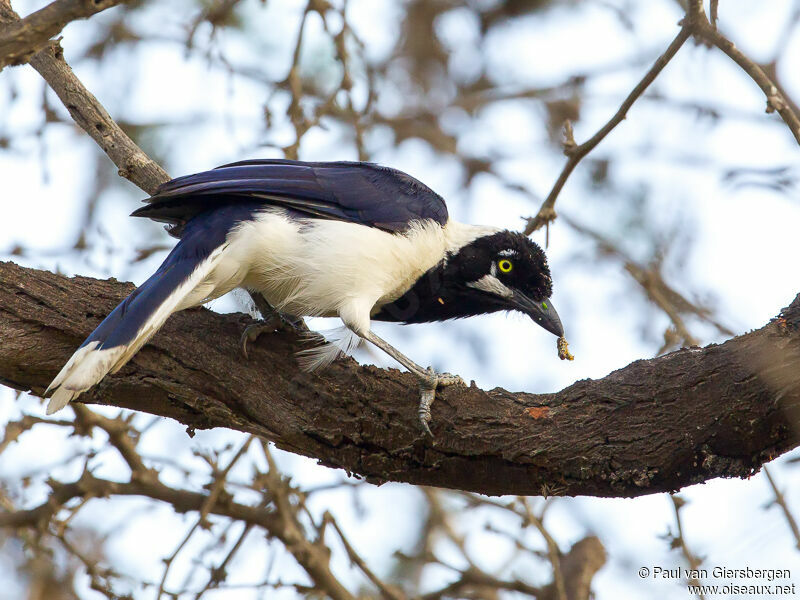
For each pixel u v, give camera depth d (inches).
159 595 465.4
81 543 518.0
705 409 354.3
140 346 364.8
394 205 451.5
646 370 369.1
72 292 388.5
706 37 437.7
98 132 450.0
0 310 376.5
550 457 367.9
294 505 530.6
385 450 383.6
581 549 547.5
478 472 379.6
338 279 421.7
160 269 393.1
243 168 432.5
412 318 500.1
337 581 506.6
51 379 383.2
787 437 349.1
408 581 583.2
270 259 414.3
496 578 556.1
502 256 486.0
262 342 394.6
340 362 391.9
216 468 506.9
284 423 384.8
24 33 297.3
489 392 385.7
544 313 498.0
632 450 361.7
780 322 351.6
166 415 389.7
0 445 475.2
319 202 437.7
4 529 490.9
